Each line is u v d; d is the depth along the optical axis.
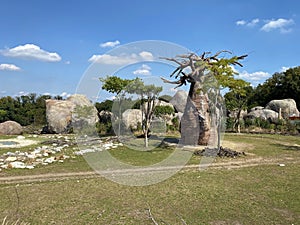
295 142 12.76
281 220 4.18
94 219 4.19
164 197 5.13
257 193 5.38
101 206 4.70
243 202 4.89
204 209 4.59
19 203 4.83
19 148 11.28
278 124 19.16
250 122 19.55
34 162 8.16
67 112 18.16
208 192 5.42
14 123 18.31
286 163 8.14
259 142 12.66
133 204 4.79
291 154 9.61
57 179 6.35
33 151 10.35
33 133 18.67
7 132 17.73
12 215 4.33
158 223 4.07
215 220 4.18
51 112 18.16
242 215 4.35
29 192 5.42
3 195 5.25
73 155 9.28
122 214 4.38
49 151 10.09
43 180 6.28
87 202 4.88
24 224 3.97
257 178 6.46
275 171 7.14
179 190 5.52
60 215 4.33
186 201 4.94
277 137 14.73
